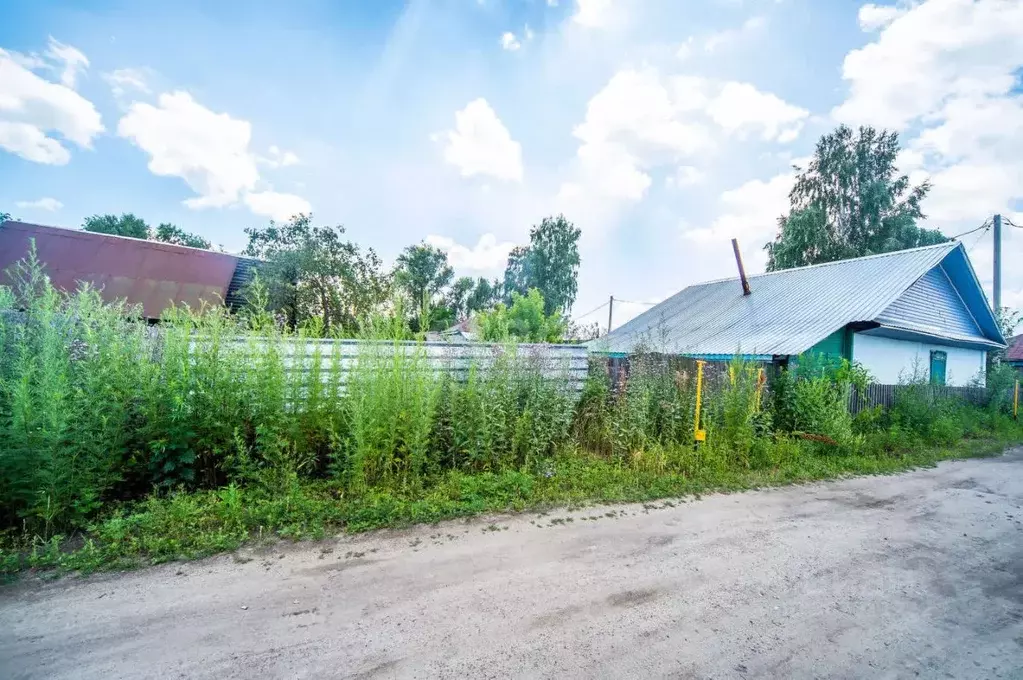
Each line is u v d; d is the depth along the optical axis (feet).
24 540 11.69
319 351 17.76
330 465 15.90
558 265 126.00
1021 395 49.03
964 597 11.12
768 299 54.03
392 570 11.32
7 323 14.28
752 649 8.70
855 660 8.54
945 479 23.20
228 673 7.52
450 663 7.94
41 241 32.42
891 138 87.45
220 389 15.53
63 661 7.71
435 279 122.52
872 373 44.60
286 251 32.76
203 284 33.88
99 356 14.03
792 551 13.41
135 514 13.01
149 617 9.05
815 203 90.68
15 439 11.78
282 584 10.48
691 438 23.38
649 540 13.79
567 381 22.86
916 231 82.07
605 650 8.46
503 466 18.52
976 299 54.24
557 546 13.09
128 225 91.50
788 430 27.96
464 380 20.84
